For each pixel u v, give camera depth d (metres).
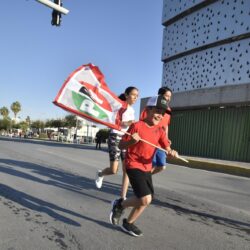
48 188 7.61
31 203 6.18
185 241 4.60
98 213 5.68
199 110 30.27
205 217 5.98
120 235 4.66
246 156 25.38
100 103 5.00
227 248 4.44
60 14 15.30
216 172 16.00
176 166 17.70
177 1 35.81
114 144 6.52
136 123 4.56
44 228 4.83
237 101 25.20
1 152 16.73
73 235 4.58
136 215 4.62
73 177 9.41
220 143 27.70
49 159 14.42
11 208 5.80
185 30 35.03
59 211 5.73
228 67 30.05
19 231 4.66
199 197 7.82
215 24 31.38
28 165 11.66
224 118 27.69
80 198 6.75
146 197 4.43
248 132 25.45
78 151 23.48
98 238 4.50
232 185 10.89
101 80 5.04
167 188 8.72
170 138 33.03
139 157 4.49
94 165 13.23
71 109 4.80
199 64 33.31
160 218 5.67
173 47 36.66
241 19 28.83
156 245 4.36
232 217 6.12
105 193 7.38
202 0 32.12
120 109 5.34
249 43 28.44
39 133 86.62
